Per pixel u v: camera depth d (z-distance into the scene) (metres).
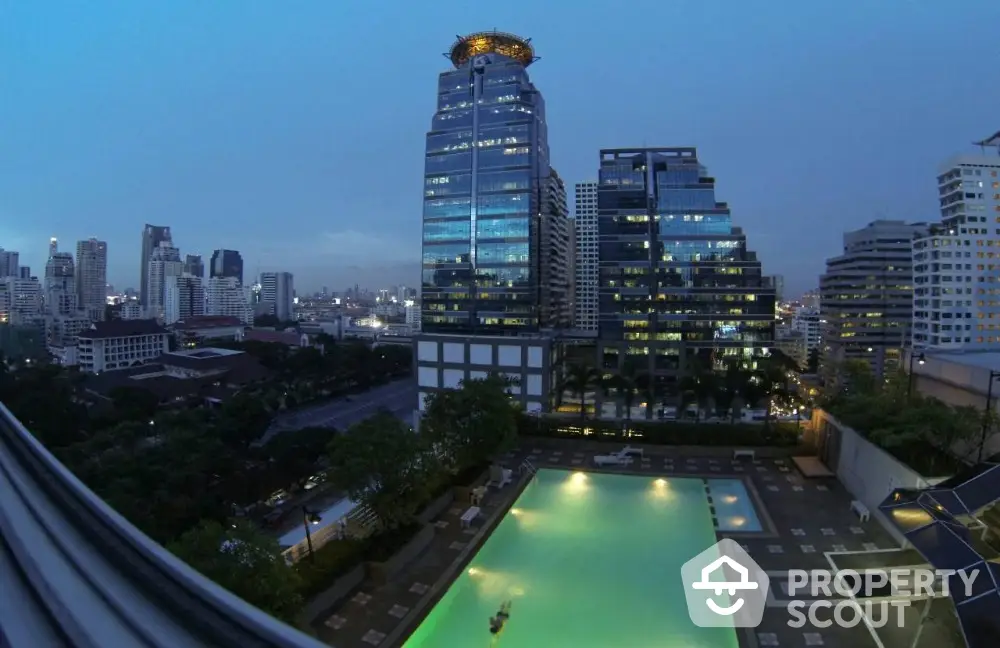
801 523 40.53
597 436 61.34
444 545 37.56
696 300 102.31
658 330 103.00
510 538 40.62
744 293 101.50
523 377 87.88
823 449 53.06
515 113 99.19
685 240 102.88
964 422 38.44
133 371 126.81
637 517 43.91
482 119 101.62
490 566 36.69
